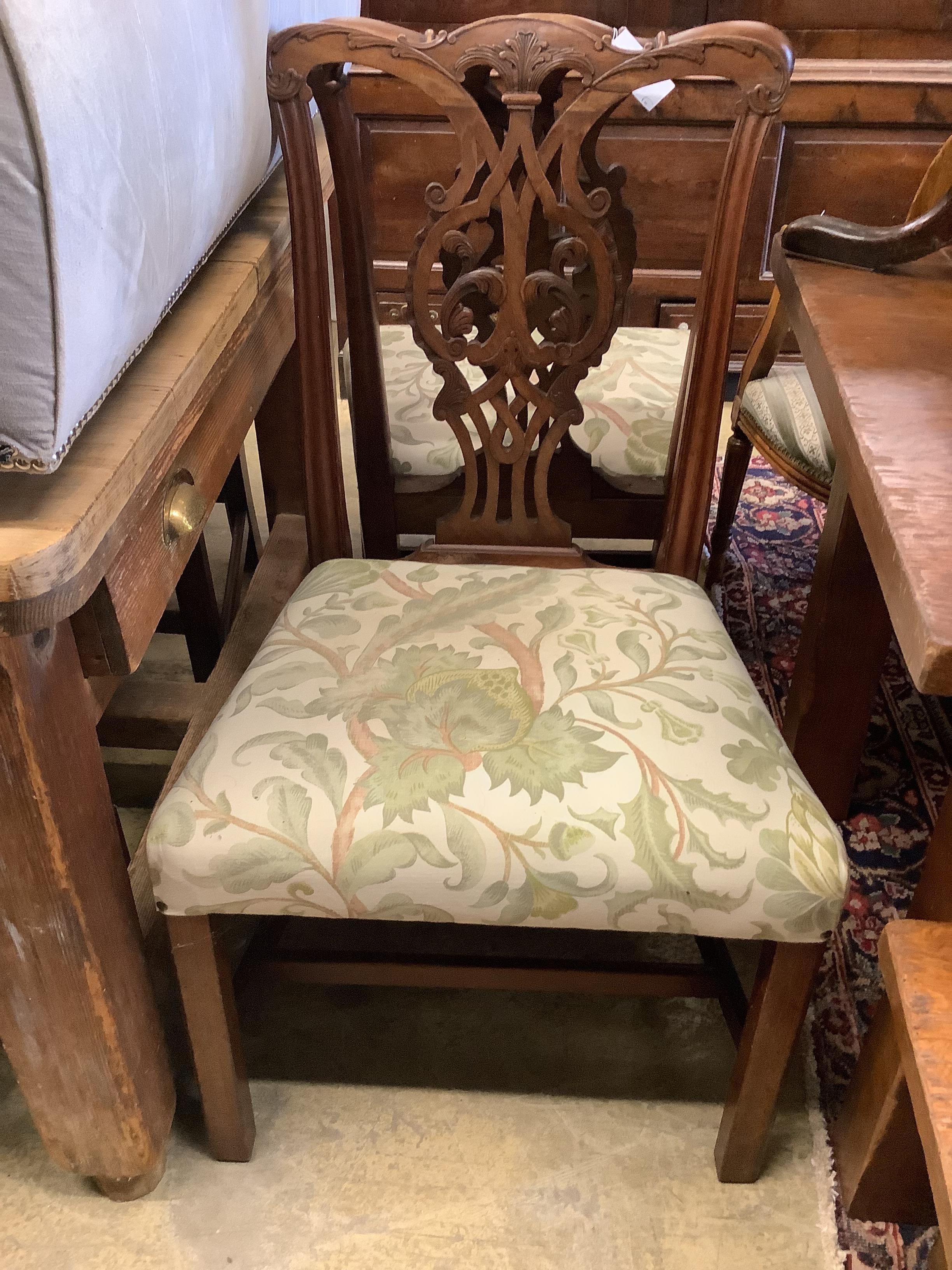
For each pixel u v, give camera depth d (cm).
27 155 49
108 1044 77
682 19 205
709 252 91
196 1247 91
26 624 54
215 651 143
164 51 68
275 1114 102
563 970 92
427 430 127
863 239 108
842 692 126
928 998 65
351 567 100
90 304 56
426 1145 100
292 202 90
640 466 126
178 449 75
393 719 79
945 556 59
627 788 74
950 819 80
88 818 70
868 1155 89
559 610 92
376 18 207
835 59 209
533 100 83
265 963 92
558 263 90
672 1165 98
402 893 73
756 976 83
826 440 131
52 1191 96
